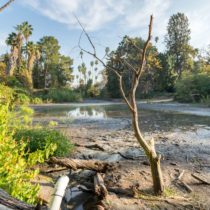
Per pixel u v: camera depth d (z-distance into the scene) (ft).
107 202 19.17
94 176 23.26
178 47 268.41
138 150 35.88
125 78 102.99
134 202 19.29
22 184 14.92
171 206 18.75
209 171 26.73
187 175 25.27
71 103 182.39
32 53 200.85
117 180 23.59
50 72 270.26
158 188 20.47
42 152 18.02
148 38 19.29
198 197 20.39
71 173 25.53
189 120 72.95
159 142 42.11
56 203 7.72
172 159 31.37
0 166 14.58
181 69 267.59
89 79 271.69
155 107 124.47
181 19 270.46
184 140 43.70
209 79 144.36
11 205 7.87
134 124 20.10
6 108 18.70
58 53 276.21
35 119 72.64
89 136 46.29
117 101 209.87
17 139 28.45
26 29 197.88
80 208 18.99
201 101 134.31
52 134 31.89
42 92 218.38
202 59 203.00
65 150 31.53
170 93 212.43
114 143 40.19
